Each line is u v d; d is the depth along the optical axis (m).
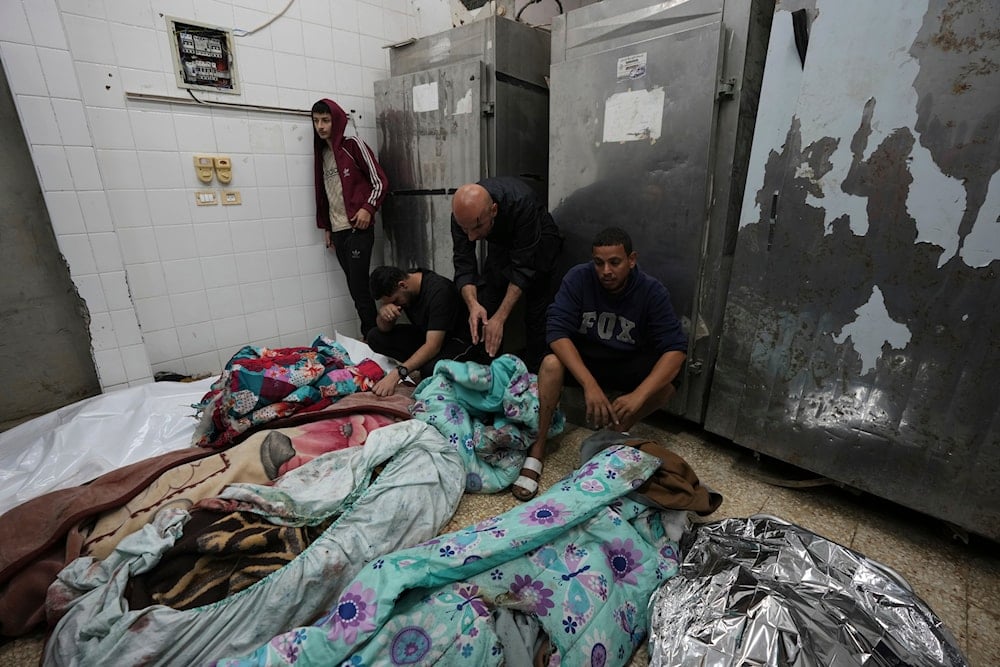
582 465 1.55
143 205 2.27
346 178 2.59
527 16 2.75
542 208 2.12
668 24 1.75
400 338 2.38
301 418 1.76
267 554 1.22
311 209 2.81
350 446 1.68
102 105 2.09
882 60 1.30
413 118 2.61
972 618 1.23
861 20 1.31
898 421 1.45
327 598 1.20
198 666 1.03
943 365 1.34
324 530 1.35
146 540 1.19
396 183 2.81
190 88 2.28
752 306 1.71
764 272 1.65
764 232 1.63
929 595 1.31
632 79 1.84
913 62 1.25
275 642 0.97
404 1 2.94
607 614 1.11
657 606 1.17
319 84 2.68
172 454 1.61
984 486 1.34
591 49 1.97
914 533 1.53
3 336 2.04
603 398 1.59
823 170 1.46
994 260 1.22
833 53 1.38
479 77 2.27
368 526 1.33
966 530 1.42
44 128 1.85
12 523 1.29
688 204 1.81
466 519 1.58
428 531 1.45
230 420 1.71
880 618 1.09
